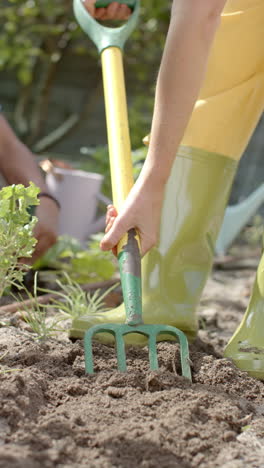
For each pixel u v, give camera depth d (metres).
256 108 1.73
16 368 1.43
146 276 1.74
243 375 1.52
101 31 1.90
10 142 2.26
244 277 3.00
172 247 1.73
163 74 1.38
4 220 1.45
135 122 4.52
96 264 2.40
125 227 1.46
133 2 2.00
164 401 1.33
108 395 1.36
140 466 1.12
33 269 2.44
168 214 1.73
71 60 7.20
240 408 1.38
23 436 1.15
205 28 1.33
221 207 1.78
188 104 1.38
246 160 4.86
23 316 1.78
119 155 1.66
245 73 1.69
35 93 6.46
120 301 2.22
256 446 1.24
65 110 7.36
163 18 4.37
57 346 1.61
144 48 4.85
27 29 4.45
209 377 1.49
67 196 2.94
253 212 3.31
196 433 1.23
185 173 1.72
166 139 1.41
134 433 1.19
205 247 1.78
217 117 1.70
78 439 1.17
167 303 1.72
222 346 1.88
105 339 1.65
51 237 2.18
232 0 1.65
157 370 1.43
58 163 3.12
